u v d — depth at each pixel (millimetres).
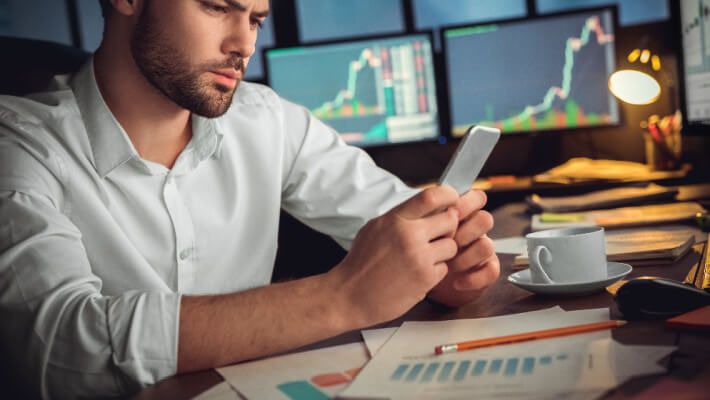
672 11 1699
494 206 2303
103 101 1061
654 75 2459
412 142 2705
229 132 1222
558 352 637
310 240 2184
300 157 1318
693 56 1600
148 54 955
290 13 3268
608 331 685
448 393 565
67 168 1028
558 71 2568
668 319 674
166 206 1112
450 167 801
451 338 724
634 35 2535
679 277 896
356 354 712
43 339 732
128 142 1061
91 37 4047
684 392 515
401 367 645
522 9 4207
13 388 757
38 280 764
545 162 2693
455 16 4219
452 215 770
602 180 2182
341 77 2707
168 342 714
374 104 2709
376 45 2686
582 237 850
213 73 943
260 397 611
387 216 765
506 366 615
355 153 1338
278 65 2715
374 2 4223
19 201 845
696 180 2049
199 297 748
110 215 1074
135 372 709
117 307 733
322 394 603
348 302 732
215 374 702
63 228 830
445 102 2672
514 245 1249
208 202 1187
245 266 1235
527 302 850
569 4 4312
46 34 4492
